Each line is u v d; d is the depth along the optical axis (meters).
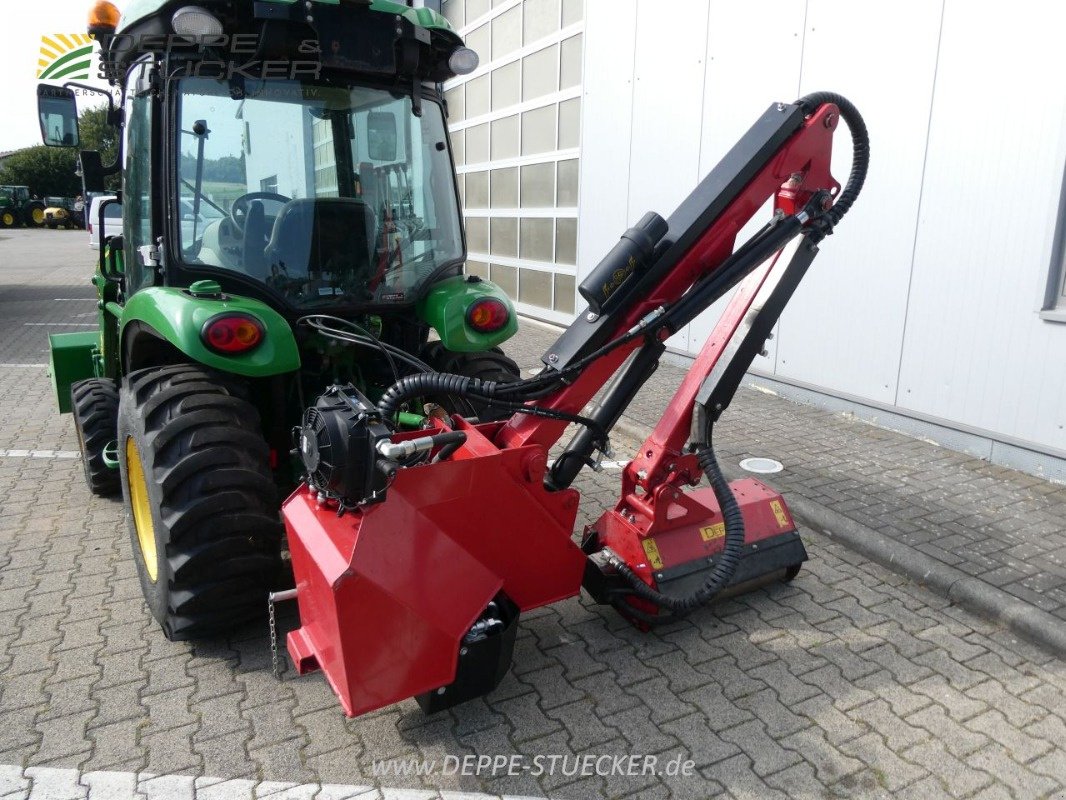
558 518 2.58
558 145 8.18
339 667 2.13
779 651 2.85
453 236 3.60
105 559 3.62
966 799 2.16
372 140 3.27
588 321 2.59
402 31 3.02
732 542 2.64
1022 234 4.18
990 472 4.38
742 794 2.19
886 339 5.04
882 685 2.65
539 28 8.23
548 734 2.43
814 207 2.75
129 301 3.14
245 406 2.80
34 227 35.03
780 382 5.91
